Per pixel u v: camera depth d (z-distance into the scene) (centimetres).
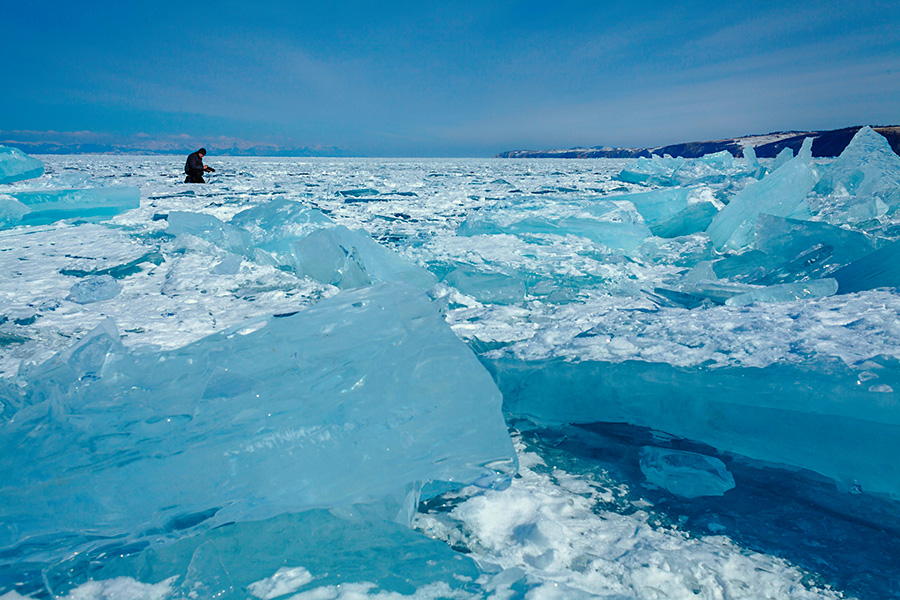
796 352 122
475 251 387
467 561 87
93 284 294
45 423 100
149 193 964
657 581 88
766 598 84
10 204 545
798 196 402
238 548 89
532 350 157
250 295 295
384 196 977
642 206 573
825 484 115
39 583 82
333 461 93
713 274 315
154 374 118
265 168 2480
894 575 88
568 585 81
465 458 97
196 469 90
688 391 128
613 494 116
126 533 88
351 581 81
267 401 102
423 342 113
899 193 455
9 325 237
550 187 1141
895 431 102
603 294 292
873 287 206
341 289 307
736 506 109
